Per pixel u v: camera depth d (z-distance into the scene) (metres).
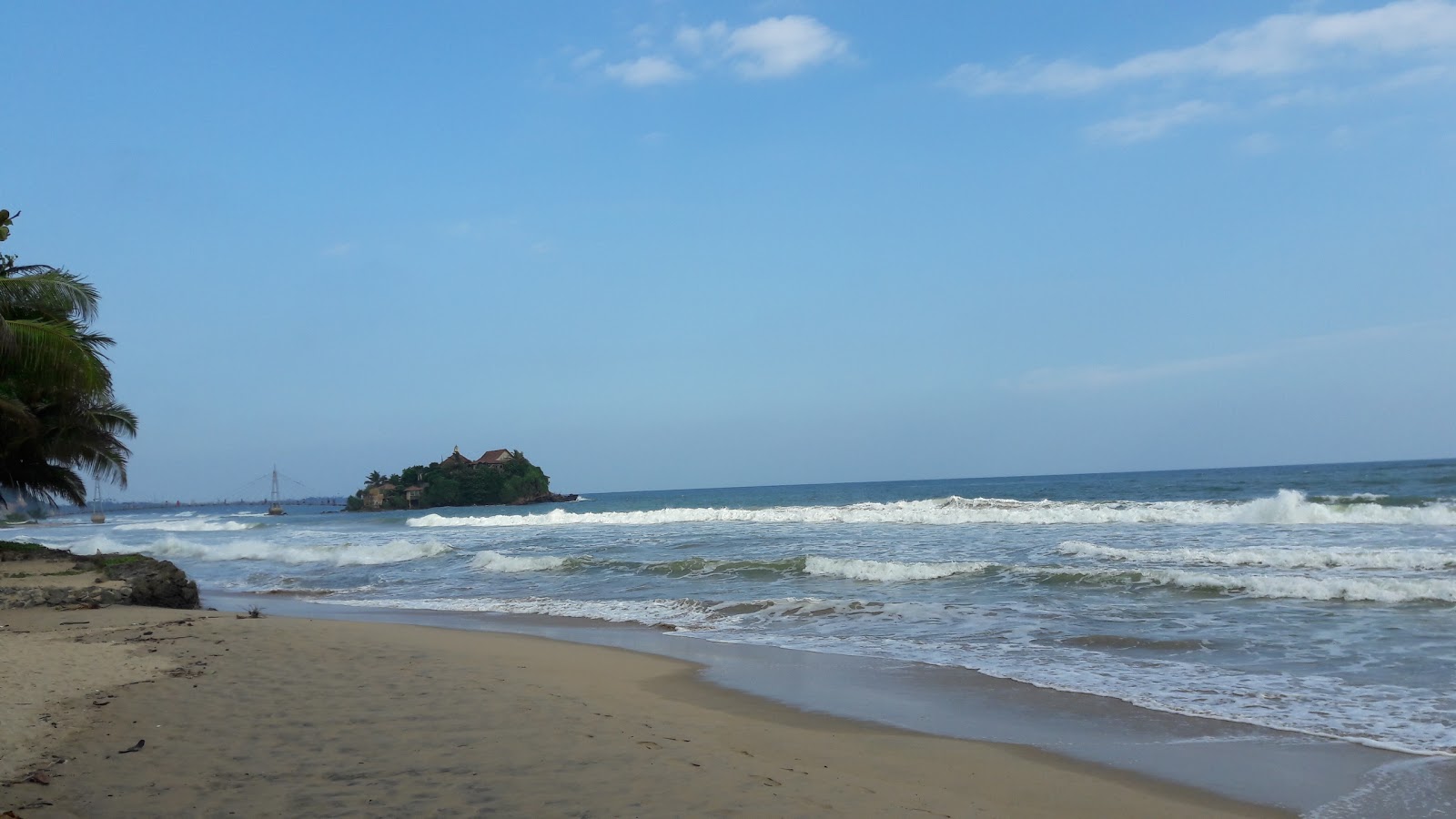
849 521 37.56
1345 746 7.25
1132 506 30.72
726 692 9.77
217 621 14.25
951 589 16.75
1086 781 6.59
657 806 5.35
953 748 7.48
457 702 8.11
